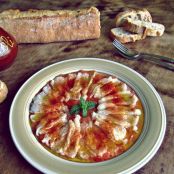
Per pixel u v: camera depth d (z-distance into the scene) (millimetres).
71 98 474
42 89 495
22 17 575
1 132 452
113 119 438
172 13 664
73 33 588
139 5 692
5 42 532
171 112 466
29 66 554
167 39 598
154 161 407
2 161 418
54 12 583
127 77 501
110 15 660
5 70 550
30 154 406
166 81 514
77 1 712
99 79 504
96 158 399
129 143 416
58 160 399
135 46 586
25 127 440
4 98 492
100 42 595
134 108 455
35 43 599
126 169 386
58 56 571
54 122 438
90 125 434
